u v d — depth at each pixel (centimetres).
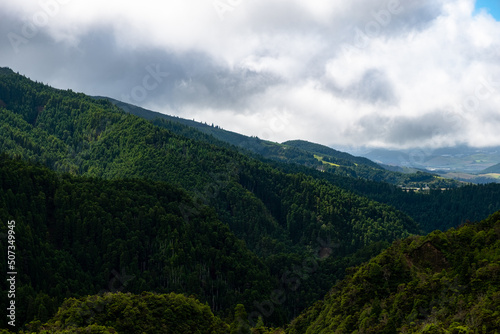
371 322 10738
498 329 8344
